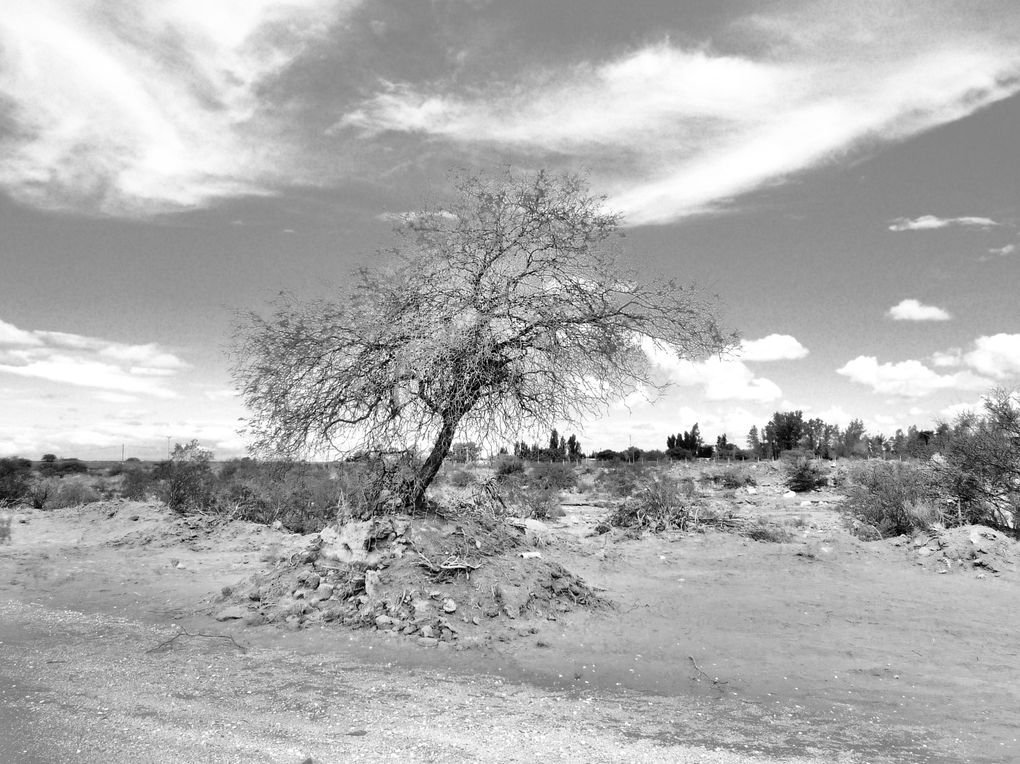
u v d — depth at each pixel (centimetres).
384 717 587
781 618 982
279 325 1015
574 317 1009
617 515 1958
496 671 742
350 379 1009
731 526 1822
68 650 793
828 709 637
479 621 899
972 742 559
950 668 767
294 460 1082
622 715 610
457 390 986
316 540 1055
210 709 597
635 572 1323
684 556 1473
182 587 1170
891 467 1955
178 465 2203
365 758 496
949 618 976
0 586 1190
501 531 1154
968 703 657
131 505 2077
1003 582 1198
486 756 506
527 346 1010
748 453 5772
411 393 1000
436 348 947
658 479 3000
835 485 3253
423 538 1014
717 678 728
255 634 870
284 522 1914
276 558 1409
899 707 645
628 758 508
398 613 898
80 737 529
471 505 1238
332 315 1008
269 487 1962
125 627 907
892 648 842
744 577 1271
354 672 724
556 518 2194
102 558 1481
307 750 509
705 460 5738
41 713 582
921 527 1588
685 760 505
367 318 991
